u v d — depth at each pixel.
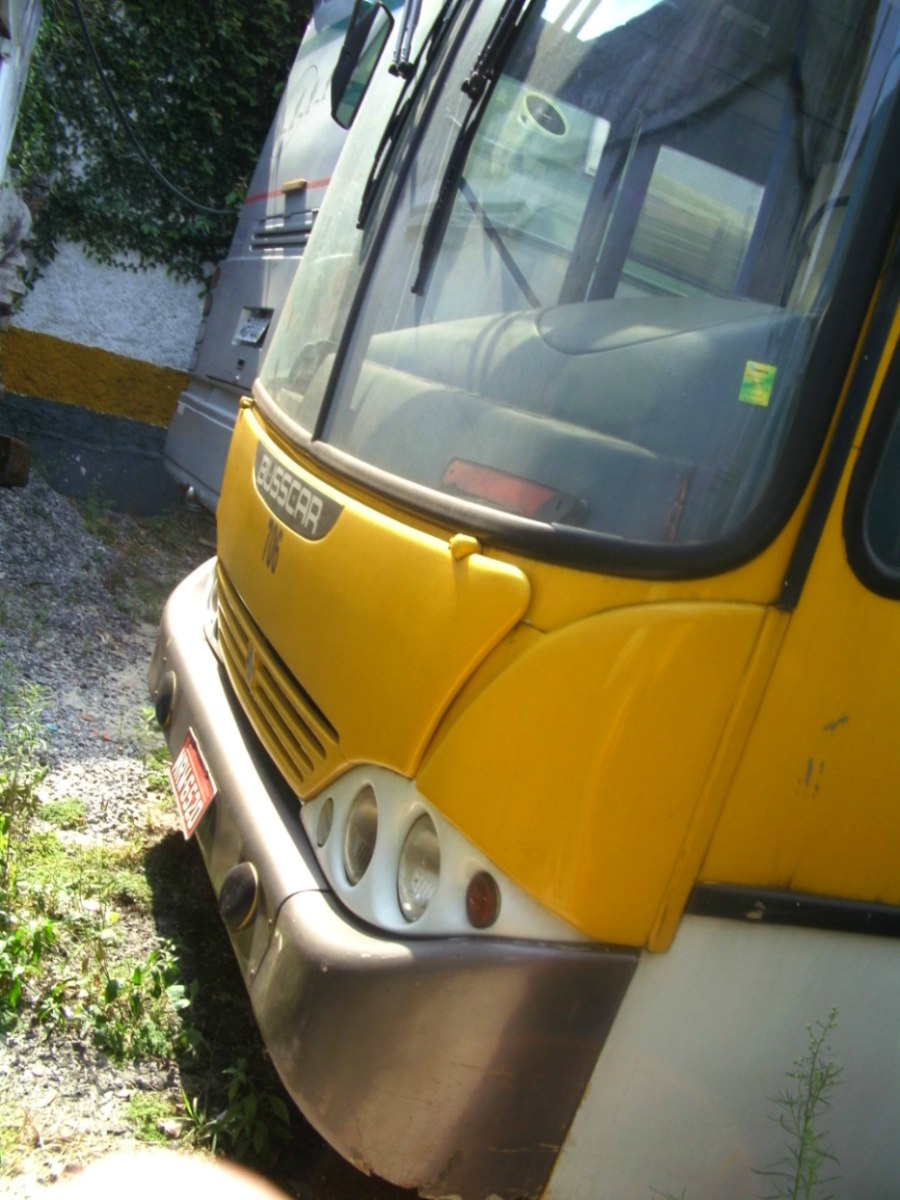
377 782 2.64
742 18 2.70
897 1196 2.83
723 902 2.40
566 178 2.91
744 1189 2.64
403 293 3.22
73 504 8.31
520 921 2.35
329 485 3.09
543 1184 2.47
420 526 2.67
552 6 3.13
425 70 3.52
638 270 2.69
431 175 3.30
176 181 8.75
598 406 2.53
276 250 7.25
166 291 8.89
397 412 2.98
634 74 2.88
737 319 2.45
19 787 4.10
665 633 2.28
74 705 5.25
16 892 3.58
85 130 8.41
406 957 2.37
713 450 2.36
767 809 2.39
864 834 2.51
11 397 8.55
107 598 6.77
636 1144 2.51
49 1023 3.15
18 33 6.35
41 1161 2.73
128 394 8.89
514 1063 2.35
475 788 2.37
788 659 2.34
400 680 2.56
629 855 2.32
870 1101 2.71
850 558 2.36
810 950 2.53
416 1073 2.36
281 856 2.80
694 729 2.30
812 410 2.29
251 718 3.30
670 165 2.70
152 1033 3.21
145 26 8.41
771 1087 2.58
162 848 4.24
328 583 2.90
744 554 2.29
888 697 2.45
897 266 2.31
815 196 2.42
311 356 3.64
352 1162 2.43
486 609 2.40
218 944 3.76
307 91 7.49
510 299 2.90
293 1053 2.47
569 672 2.31
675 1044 2.46
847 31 2.47
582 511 2.41
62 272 8.58
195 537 8.68
